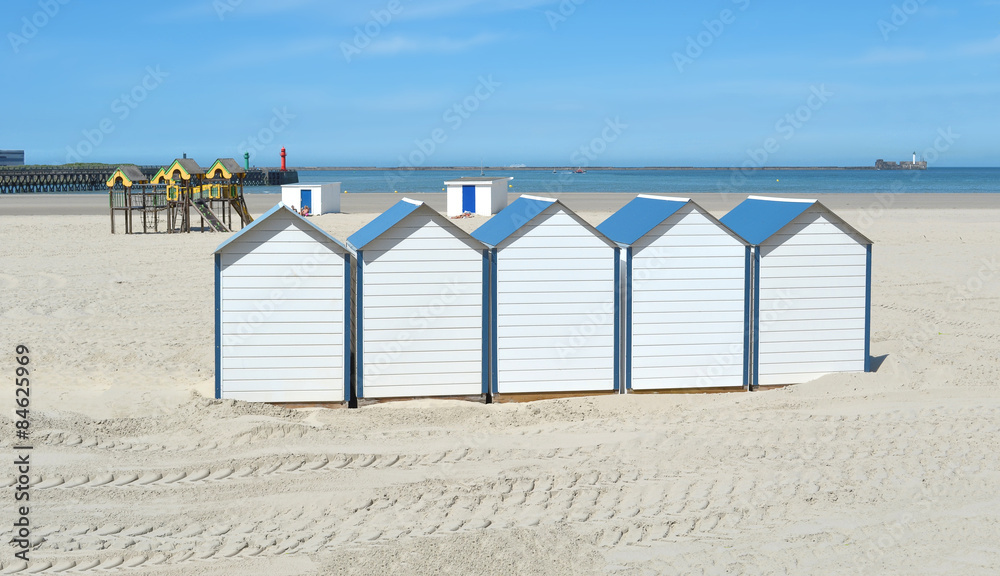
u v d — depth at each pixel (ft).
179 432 27.17
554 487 23.34
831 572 18.76
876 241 89.76
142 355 38.50
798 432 27.94
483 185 127.85
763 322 33.19
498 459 25.45
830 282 33.50
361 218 122.72
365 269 30.71
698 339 32.73
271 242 30.17
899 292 57.26
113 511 21.49
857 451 26.25
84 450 25.31
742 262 32.83
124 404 29.73
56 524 20.67
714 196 192.03
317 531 20.65
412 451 26.02
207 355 38.78
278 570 18.66
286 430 27.35
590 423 29.09
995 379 34.45
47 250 81.41
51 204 166.30
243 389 30.48
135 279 62.80
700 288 32.63
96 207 155.22
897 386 33.24
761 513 21.85
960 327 45.39
